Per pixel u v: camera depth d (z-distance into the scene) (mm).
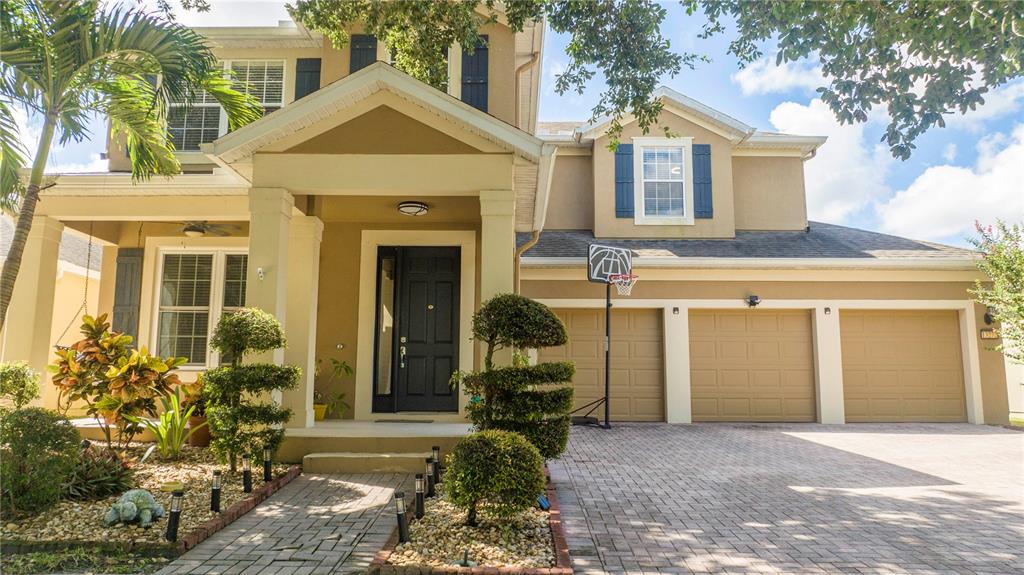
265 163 7203
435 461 6457
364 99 7285
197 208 8680
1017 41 4785
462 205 8531
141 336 10109
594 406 12430
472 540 4543
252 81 10141
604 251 12047
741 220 14898
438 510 5328
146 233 10352
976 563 4320
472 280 9250
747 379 12539
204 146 6980
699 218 14344
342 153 7223
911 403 12391
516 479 4574
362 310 9148
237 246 10250
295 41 10086
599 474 7293
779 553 4512
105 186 8539
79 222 9688
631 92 7391
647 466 7789
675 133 14633
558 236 14508
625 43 7020
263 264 7023
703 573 4117
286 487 6258
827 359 12344
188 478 6223
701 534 4961
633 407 12547
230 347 6238
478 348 9102
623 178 14578
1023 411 16109
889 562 4336
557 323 6223
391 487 6258
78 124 7074
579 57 7270
